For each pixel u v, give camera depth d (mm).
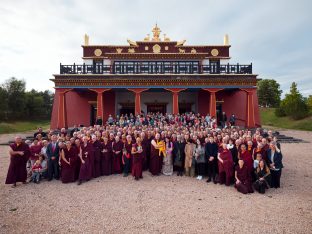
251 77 23031
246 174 8875
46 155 10344
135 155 10445
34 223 6305
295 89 45344
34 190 8969
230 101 27344
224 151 9703
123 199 8023
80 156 10117
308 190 9016
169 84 23172
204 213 6918
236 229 5965
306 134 28219
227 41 29484
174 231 5867
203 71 24766
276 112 47000
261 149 9477
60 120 22734
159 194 8531
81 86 22969
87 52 28922
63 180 9852
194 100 28250
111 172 11367
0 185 9578
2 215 6793
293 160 14320
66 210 7121
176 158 11133
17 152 9383
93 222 6344
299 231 5871
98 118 22641
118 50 28906
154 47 28891
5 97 49031
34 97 60250
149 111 28328
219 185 9648
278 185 9320
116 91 26984
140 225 6176
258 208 7285
